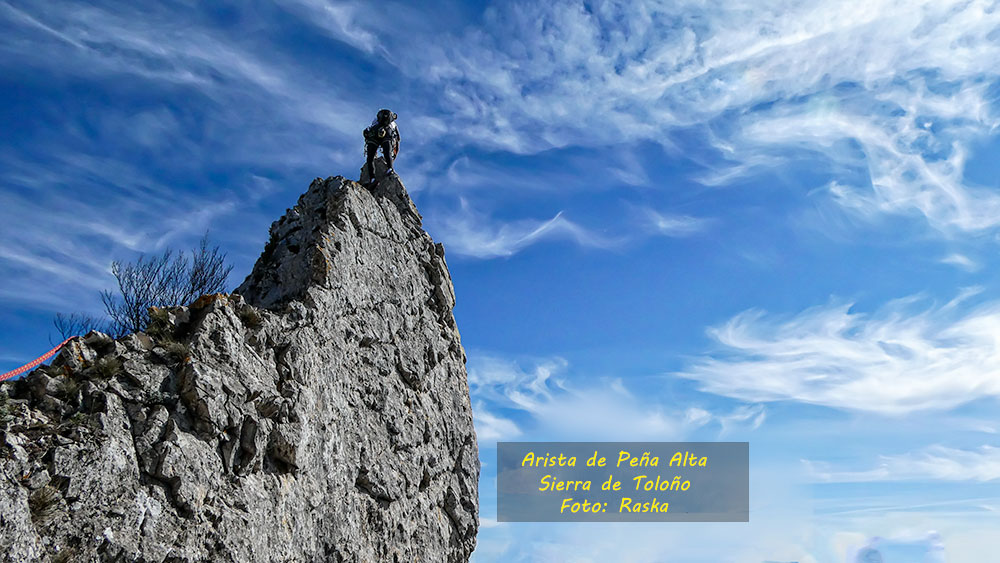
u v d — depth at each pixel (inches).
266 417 642.8
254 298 779.4
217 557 547.8
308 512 663.1
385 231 923.4
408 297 928.3
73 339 566.3
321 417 706.2
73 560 469.1
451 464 934.4
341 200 850.1
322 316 745.0
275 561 604.1
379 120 1027.9
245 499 588.4
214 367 606.9
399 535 791.7
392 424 824.9
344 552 698.8
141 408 553.6
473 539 924.6
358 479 759.1
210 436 583.5
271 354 673.0
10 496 454.0
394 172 1021.2
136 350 588.4
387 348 861.2
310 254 782.5
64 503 481.7
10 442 476.4
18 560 442.6
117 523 498.9
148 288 1032.8
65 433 506.6
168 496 537.3
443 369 967.6
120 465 517.3
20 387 526.6
